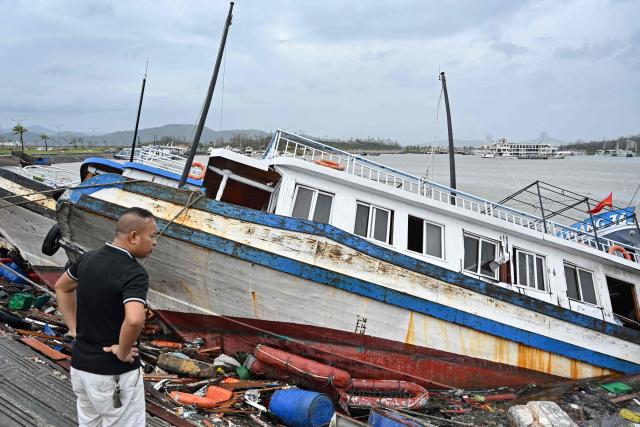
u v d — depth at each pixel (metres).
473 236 10.98
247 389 8.77
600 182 65.00
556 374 11.04
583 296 11.79
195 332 10.41
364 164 10.98
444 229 10.73
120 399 3.75
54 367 6.81
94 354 3.66
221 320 10.02
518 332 10.55
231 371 9.67
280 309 9.60
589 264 11.93
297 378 9.28
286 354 9.43
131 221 3.71
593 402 10.28
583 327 11.21
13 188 14.27
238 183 12.09
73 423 5.52
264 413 8.16
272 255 9.25
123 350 3.49
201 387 8.60
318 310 9.55
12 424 5.27
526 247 11.30
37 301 12.12
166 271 9.83
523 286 11.08
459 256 10.62
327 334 9.74
